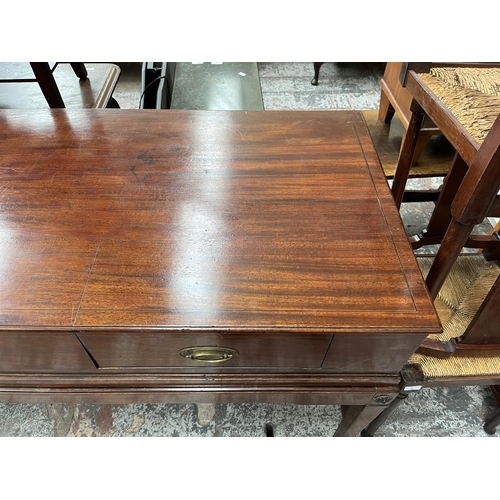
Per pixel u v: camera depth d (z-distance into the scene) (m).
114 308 0.52
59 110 0.90
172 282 0.55
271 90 2.31
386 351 0.56
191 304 0.52
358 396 0.64
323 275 0.56
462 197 0.56
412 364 0.71
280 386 0.63
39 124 0.86
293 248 0.60
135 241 0.61
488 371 0.72
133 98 2.25
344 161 0.77
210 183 0.72
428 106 0.69
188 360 0.58
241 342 0.54
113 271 0.56
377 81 2.39
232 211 0.66
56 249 0.59
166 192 0.70
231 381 0.62
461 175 0.98
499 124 0.46
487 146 0.49
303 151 0.79
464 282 0.88
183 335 0.52
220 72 1.78
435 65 0.72
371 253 0.59
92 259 0.58
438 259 0.67
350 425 0.80
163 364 0.59
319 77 2.43
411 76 0.74
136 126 0.86
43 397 0.64
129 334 0.52
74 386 0.63
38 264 0.57
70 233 0.62
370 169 0.75
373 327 0.51
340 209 0.67
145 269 0.57
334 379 0.62
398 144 1.33
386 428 1.02
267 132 0.85
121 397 0.64
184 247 0.60
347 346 0.55
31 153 0.78
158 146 0.80
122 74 2.45
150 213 0.65
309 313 0.52
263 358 0.58
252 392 0.63
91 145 0.80
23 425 1.02
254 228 0.63
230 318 0.51
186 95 1.62
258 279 0.56
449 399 1.07
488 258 0.91
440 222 1.10
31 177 0.72
